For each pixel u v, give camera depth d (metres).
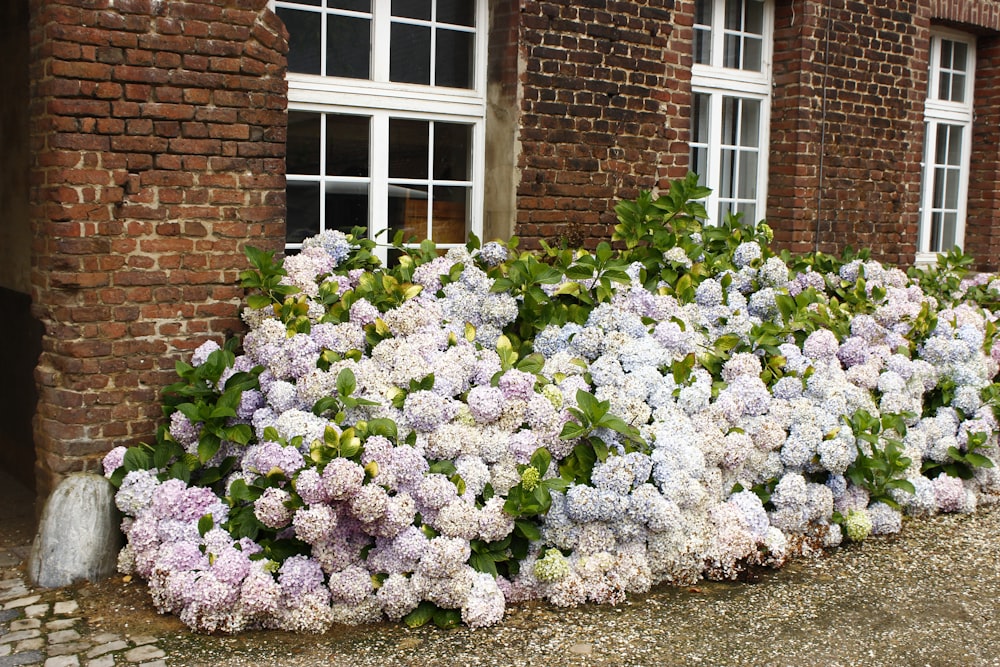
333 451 3.93
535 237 6.33
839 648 3.84
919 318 6.09
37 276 4.60
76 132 4.40
